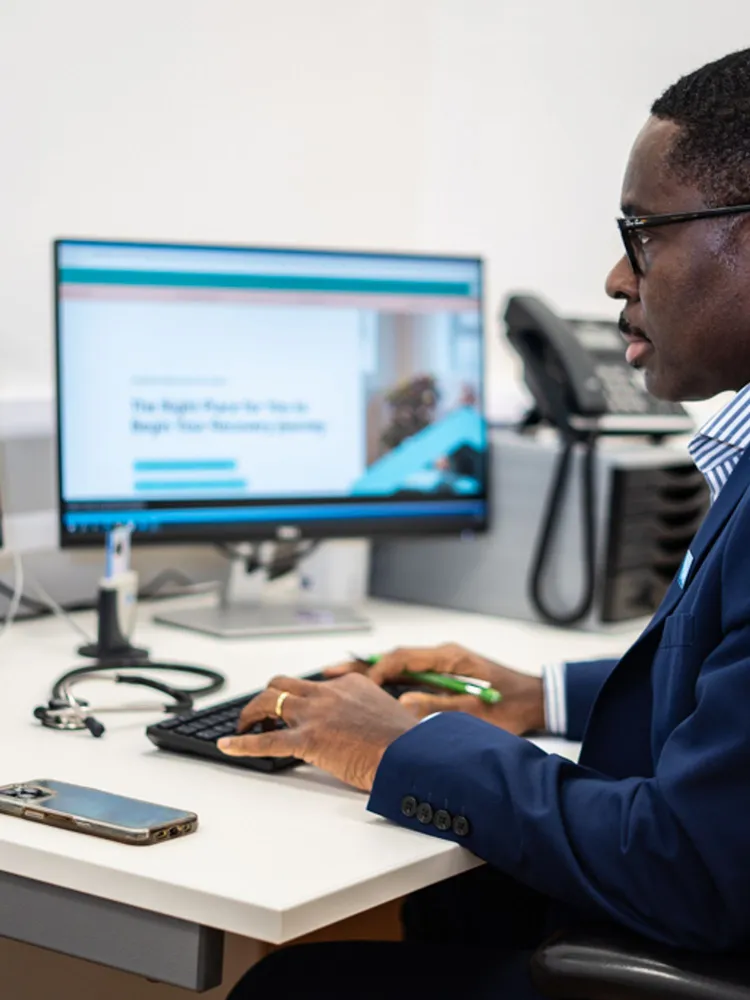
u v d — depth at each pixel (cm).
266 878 98
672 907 99
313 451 192
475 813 107
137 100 219
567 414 197
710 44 246
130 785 119
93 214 215
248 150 236
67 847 103
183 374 184
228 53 231
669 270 114
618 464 189
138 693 152
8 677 157
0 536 177
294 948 127
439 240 270
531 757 111
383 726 119
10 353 207
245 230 238
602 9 256
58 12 207
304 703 124
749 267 111
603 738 120
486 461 201
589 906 103
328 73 248
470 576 207
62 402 178
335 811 115
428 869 105
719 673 101
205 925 96
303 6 242
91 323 179
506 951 127
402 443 197
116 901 100
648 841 100
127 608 171
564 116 262
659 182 114
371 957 125
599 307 261
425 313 197
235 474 188
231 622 189
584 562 193
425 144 268
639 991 96
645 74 253
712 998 94
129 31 216
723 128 110
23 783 116
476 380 201
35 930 104
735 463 117
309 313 191
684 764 100
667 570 201
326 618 194
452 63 267
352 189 255
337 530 194
